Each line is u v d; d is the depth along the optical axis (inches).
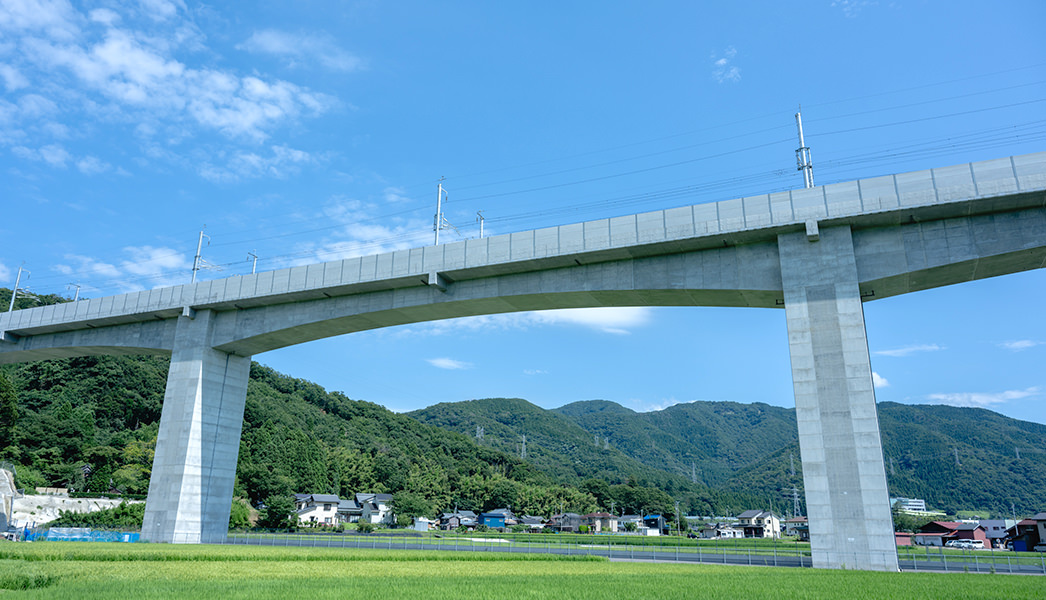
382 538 2536.9
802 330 1354.6
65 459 3535.9
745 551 2073.1
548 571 1123.3
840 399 1279.5
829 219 1360.7
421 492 5295.3
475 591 773.3
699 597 717.9
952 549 2792.8
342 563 1235.2
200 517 1872.5
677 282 1526.8
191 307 2006.6
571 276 1637.6
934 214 1316.4
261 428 4694.9
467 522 4751.5
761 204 1428.4
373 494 4960.6
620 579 959.6
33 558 1111.6
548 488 6112.2
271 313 1958.7
